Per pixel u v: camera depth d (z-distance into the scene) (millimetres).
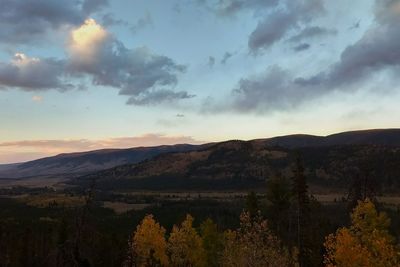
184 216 142625
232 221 130500
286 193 69375
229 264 37438
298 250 58500
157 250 66250
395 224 97375
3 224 103875
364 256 38312
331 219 103125
